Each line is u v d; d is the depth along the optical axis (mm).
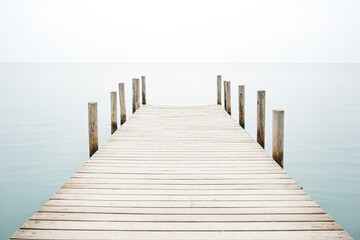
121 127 7160
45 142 10133
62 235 2645
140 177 3988
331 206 5605
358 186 6496
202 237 2643
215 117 8453
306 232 2723
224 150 5289
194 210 3109
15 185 6598
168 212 3064
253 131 12547
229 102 9047
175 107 10141
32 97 22312
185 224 2846
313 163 7984
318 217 2975
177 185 3738
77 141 10281
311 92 26188
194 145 5617
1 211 5449
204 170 4270
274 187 3686
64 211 3053
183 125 7402
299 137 10781
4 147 9500
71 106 18219
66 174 7254
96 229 2744
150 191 3555
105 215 2988
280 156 4668
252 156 4941
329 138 10617
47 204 3195
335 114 15547
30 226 2775
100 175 4047
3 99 20969
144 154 5039
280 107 18234
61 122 13531
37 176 7125
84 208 3119
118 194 3465
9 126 12562
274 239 2621
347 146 9570
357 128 12273
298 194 3488
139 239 2607
